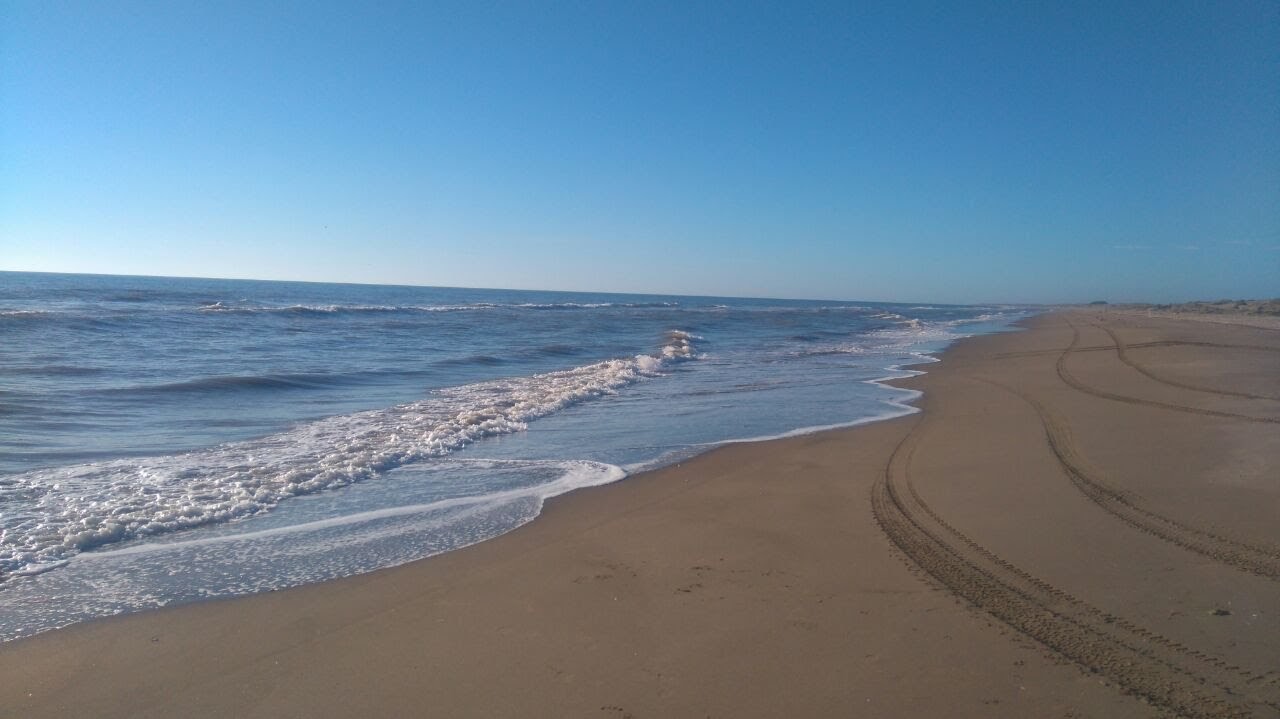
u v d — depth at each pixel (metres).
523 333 31.92
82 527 5.92
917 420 11.38
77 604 4.58
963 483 7.19
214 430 10.36
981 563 5.01
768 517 6.29
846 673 3.59
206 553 5.52
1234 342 23.33
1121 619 4.07
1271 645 3.72
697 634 4.07
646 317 49.62
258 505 6.76
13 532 5.78
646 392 15.12
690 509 6.63
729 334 35.50
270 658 3.89
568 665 3.76
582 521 6.34
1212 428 9.25
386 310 43.41
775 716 3.24
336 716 3.33
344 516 6.52
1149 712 3.17
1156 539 5.33
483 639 4.07
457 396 13.89
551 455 9.12
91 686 3.61
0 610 4.47
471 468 8.40
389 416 11.53
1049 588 4.54
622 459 8.89
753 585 4.75
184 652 3.96
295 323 31.81
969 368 19.25
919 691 3.41
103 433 9.95
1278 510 5.90
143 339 22.50
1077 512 6.04
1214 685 3.37
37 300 39.09
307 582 4.96
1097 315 57.03
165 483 7.35
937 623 4.09
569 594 4.68
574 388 14.60
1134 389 13.41
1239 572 4.68
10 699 3.48
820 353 24.88
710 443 9.85
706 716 3.26
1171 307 70.06
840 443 9.62
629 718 3.26
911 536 5.64
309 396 13.84
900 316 64.06
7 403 11.48
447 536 5.96
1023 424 10.34
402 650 3.96
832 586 4.69
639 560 5.29
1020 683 3.44
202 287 87.44
